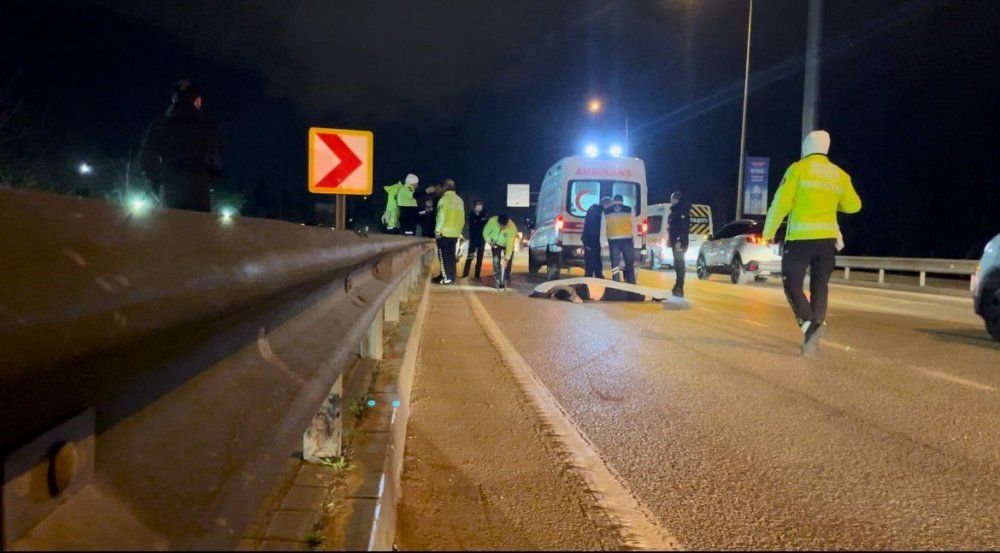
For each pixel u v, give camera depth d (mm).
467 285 18484
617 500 4016
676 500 4047
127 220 1657
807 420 5684
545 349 8680
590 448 4918
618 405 6066
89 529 1420
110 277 1497
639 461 4684
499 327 10508
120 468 1563
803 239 8195
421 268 15711
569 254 19594
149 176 7453
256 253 2293
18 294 1422
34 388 1340
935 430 5449
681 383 6934
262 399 2297
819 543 3531
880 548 3482
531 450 4844
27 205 1487
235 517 1859
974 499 4121
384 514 3082
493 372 7316
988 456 4871
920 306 15164
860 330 10750
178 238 1848
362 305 4598
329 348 3264
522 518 3740
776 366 7805
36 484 1324
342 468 3389
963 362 8141
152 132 7355
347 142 8891
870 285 23578
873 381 7098
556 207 20047
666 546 3463
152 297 1578
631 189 19859
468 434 5180
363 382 4996
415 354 7684
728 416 5777
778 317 12031
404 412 5094
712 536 3588
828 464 4680
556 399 6246
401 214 18047
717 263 22609
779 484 4316
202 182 7547
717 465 4633
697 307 13539
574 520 3732
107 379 1503
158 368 1704
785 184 8227
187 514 1683
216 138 7605
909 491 4234
